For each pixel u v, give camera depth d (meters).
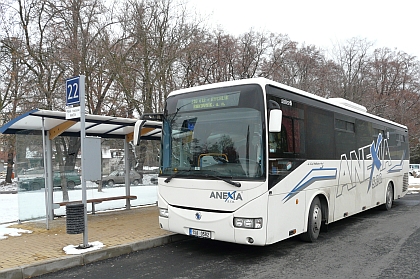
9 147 22.58
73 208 6.75
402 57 44.94
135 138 7.27
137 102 20.27
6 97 22.12
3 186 28.59
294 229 7.11
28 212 9.29
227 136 6.62
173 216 6.98
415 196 19.03
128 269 6.12
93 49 20.55
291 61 34.34
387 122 13.34
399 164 14.49
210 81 27.27
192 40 22.16
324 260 6.62
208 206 6.58
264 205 6.20
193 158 6.92
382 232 9.20
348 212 9.63
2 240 7.55
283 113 7.02
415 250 7.31
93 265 6.36
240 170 6.36
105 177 11.80
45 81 21.05
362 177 10.62
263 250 7.39
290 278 5.61
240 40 31.30
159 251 7.32
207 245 7.82
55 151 11.38
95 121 9.31
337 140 9.18
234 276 5.72
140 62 20.95
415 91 43.91
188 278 5.64
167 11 21.53
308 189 7.66
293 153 7.18
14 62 21.17
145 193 12.91
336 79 35.50
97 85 20.95
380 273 5.83
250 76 31.11
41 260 6.05
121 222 9.48
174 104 7.48
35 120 8.69
